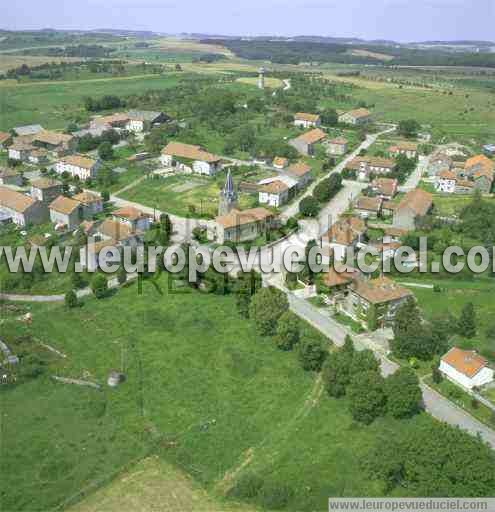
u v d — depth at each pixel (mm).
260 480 82562
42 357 112188
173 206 190250
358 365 97688
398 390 92312
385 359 109562
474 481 75812
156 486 83750
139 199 197375
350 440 89500
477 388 100750
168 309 127812
